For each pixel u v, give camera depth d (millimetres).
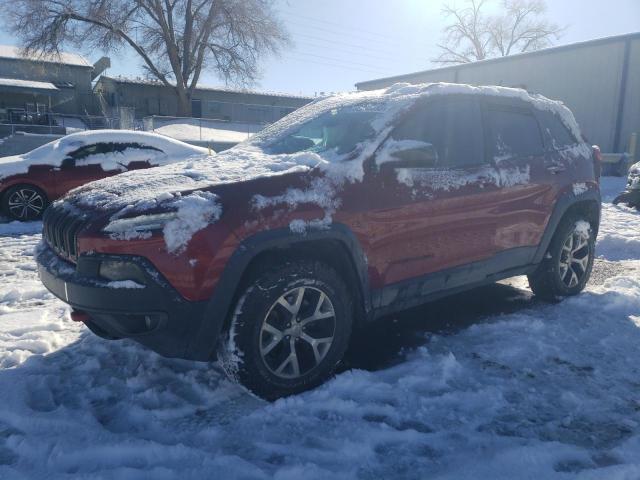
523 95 4281
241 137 24906
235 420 2619
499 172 3779
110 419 2643
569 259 4430
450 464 2258
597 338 3600
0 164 8703
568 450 2320
